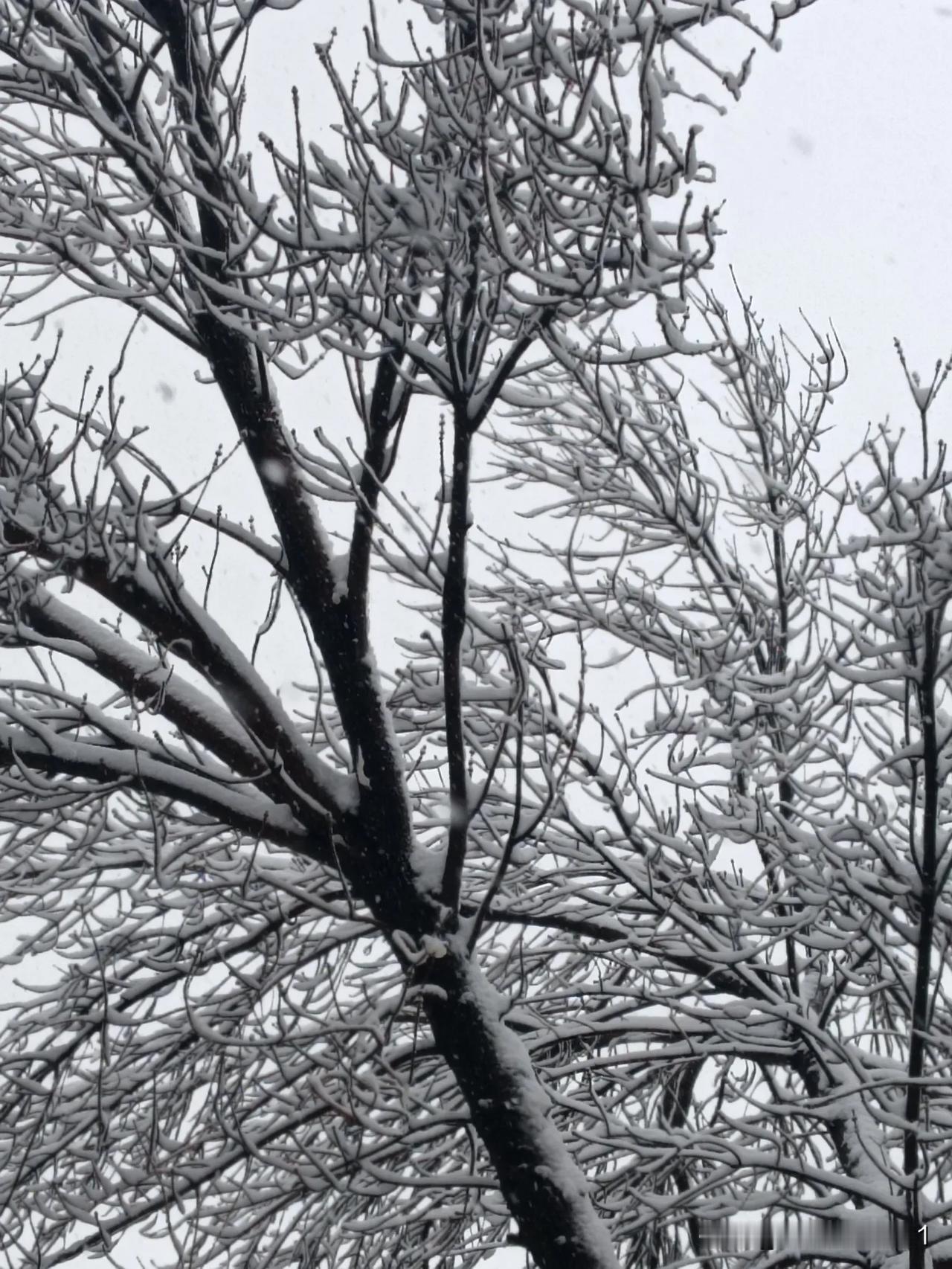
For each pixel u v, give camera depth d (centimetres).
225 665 521
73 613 539
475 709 661
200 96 475
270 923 612
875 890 545
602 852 601
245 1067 642
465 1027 511
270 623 515
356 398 457
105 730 516
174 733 615
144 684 524
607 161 393
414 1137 572
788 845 593
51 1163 657
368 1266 703
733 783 687
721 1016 567
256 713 526
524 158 434
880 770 491
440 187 443
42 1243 678
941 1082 486
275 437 527
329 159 455
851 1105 607
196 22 484
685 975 695
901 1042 734
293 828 527
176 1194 596
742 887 628
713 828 612
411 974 486
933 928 525
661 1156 551
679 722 651
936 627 464
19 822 607
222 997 664
